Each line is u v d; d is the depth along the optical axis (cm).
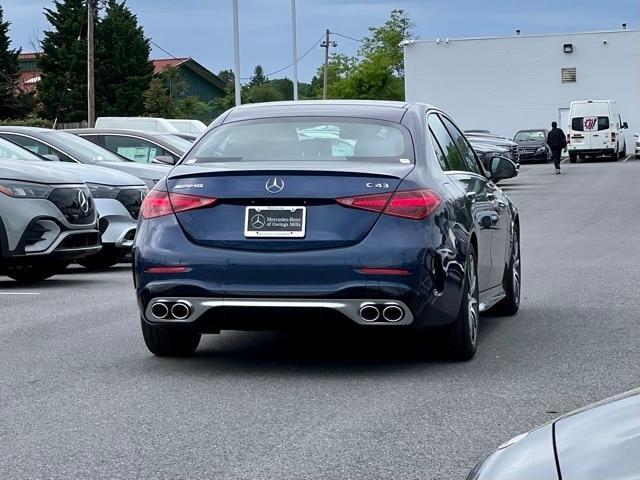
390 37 9869
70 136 1606
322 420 571
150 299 671
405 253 645
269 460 498
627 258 1392
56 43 7606
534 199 2778
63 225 1156
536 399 612
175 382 668
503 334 830
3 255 1129
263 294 648
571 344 782
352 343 800
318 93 8906
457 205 702
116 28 7575
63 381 674
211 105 9012
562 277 1197
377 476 471
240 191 661
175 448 520
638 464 234
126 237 1372
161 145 1792
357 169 661
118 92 7506
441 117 812
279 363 727
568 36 6400
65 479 473
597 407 283
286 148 709
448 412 585
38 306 1012
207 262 656
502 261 865
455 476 470
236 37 3556
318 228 652
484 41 6512
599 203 2586
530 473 247
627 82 6331
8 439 540
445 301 669
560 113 6444
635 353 743
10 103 7406
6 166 1156
